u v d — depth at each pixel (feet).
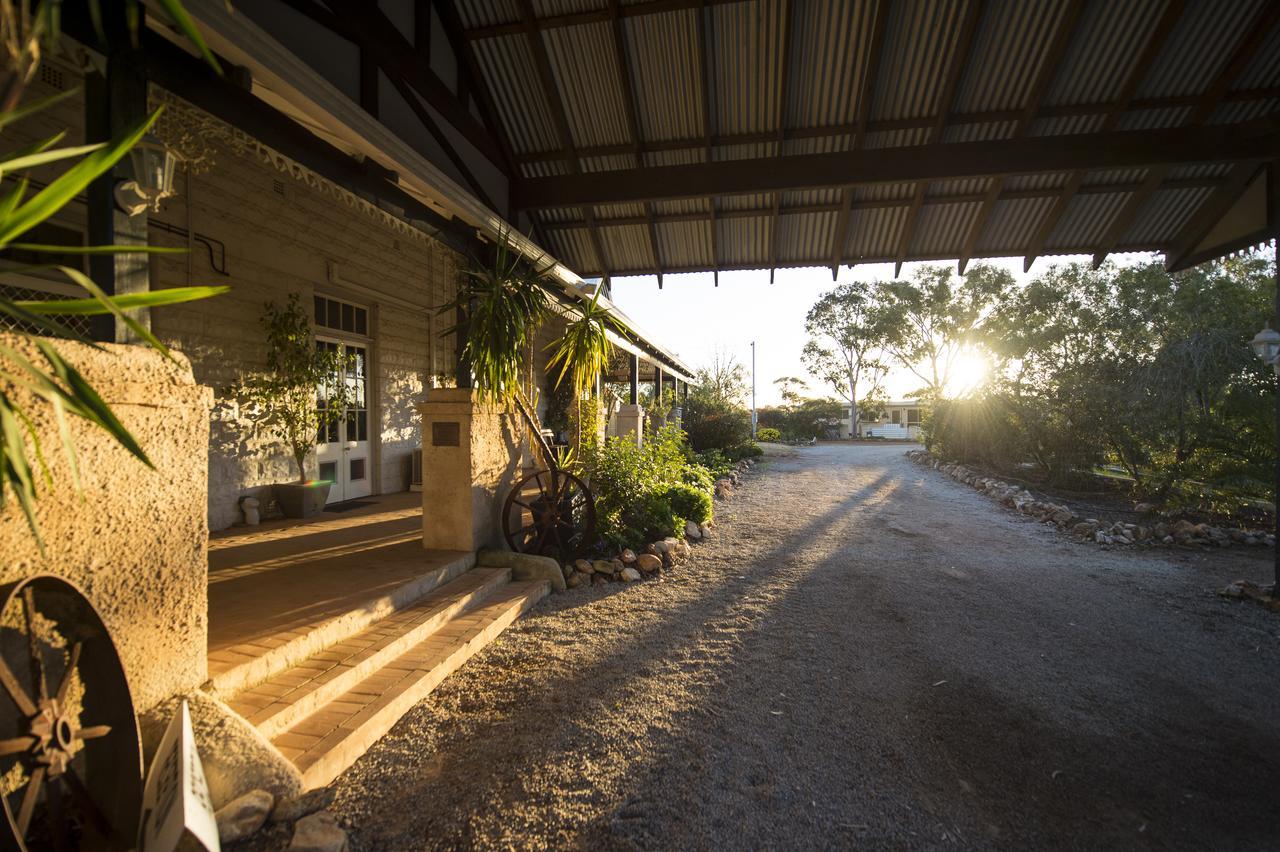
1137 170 21.33
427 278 29.19
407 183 13.12
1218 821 7.12
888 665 11.42
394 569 13.99
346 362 23.75
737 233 26.17
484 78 20.38
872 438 129.70
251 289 19.29
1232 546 21.81
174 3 3.30
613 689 10.32
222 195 18.25
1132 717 9.53
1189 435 27.78
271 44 8.91
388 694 9.24
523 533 17.79
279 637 9.62
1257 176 19.48
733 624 13.61
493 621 12.68
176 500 7.18
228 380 18.51
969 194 23.11
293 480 21.29
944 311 86.12
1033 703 9.95
